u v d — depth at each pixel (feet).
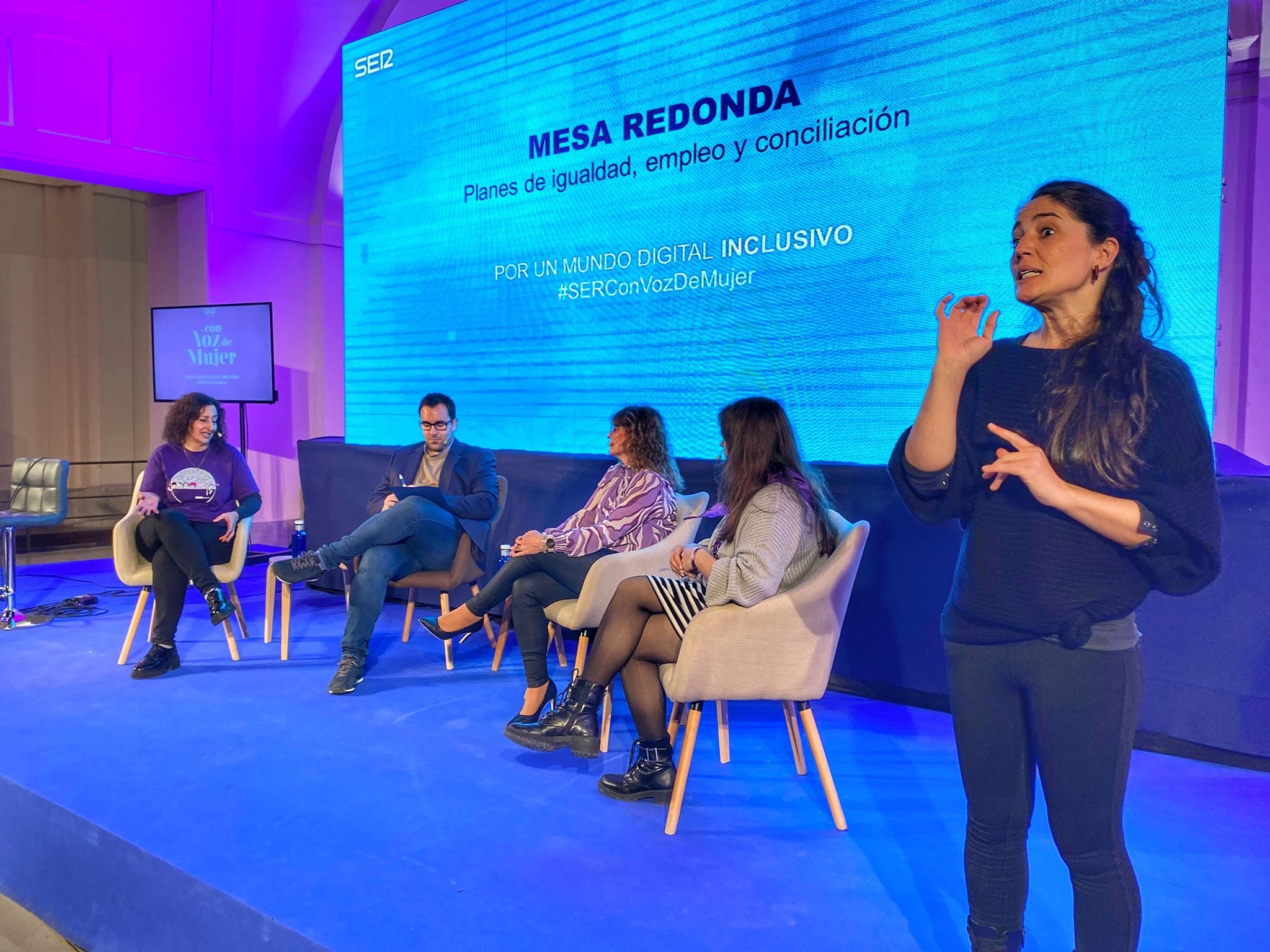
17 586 17.37
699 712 7.10
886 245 11.58
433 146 16.81
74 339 23.94
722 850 6.82
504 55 15.60
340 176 22.52
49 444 23.99
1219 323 15.96
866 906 5.99
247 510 12.53
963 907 5.98
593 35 14.33
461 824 7.25
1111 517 3.77
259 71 20.20
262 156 20.94
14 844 8.13
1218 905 6.00
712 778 8.20
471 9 16.01
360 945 5.52
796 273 12.39
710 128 13.10
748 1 12.56
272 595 13.12
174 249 21.13
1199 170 9.44
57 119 17.95
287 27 20.06
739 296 12.98
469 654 12.61
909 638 10.19
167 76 19.29
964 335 4.17
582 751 7.75
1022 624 4.05
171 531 11.59
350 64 18.16
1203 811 7.50
